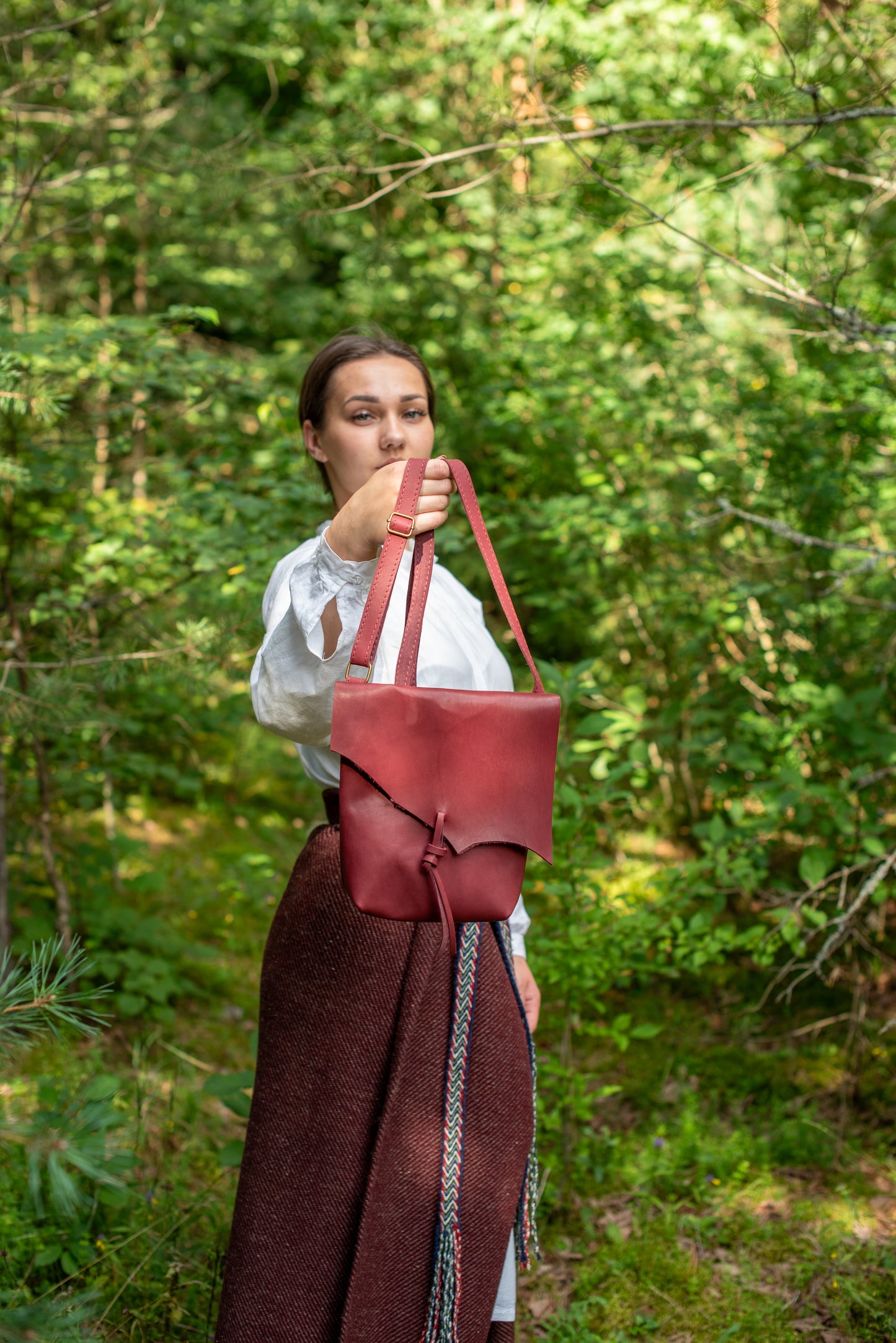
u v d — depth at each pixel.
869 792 2.76
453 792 1.24
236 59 6.38
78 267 5.66
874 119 2.99
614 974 2.44
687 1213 2.31
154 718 3.66
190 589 3.17
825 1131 2.52
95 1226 2.07
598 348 3.69
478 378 3.77
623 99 3.59
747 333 3.70
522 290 4.29
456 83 4.84
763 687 3.26
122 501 3.72
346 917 1.40
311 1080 1.40
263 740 4.86
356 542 1.29
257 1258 1.41
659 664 3.94
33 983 1.13
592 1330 2.01
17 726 2.62
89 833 3.89
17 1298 1.78
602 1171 2.43
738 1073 2.79
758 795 2.67
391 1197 1.36
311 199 3.21
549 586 3.75
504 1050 1.43
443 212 4.83
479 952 1.42
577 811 2.37
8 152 3.83
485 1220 1.41
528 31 3.71
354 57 5.48
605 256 3.59
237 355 5.92
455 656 1.52
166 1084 2.69
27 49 4.05
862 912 2.99
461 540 2.91
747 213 3.62
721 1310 2.04
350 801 1.23
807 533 3.12
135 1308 1.90
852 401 3.03
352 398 1.60
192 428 4.02
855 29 2.43
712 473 3.18
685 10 3.48
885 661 3.10
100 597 2.88
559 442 3.55
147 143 4.30
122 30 5.12
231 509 3.01
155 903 3.65
